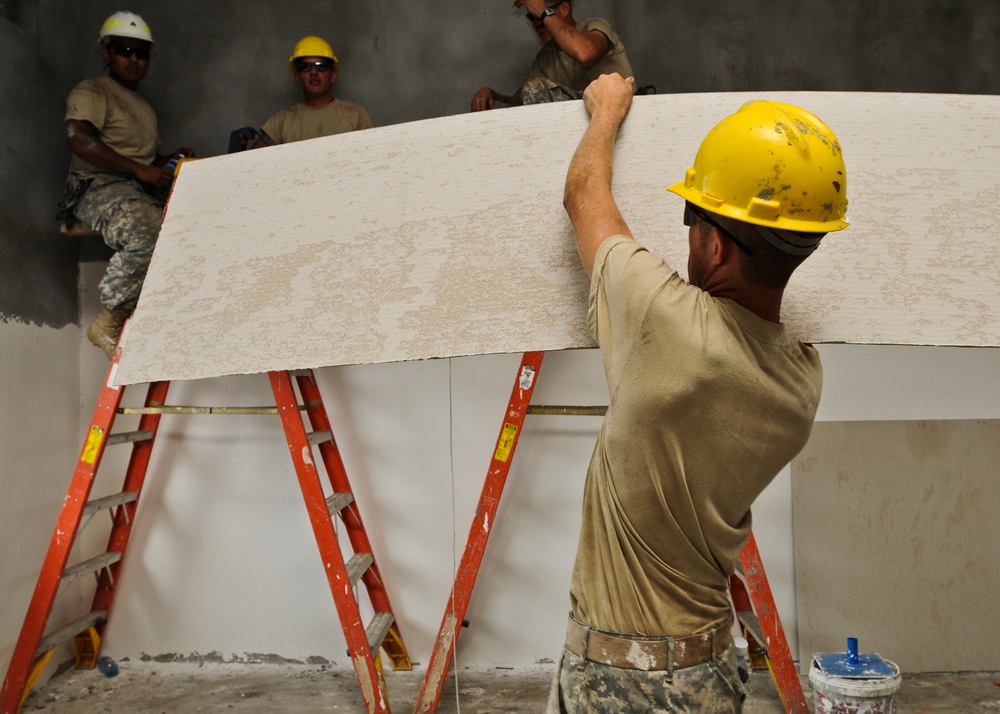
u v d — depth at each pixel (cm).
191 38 368
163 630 363
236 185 153
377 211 143
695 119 134
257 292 145
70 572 315
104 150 314
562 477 347
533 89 305
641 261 103
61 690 337
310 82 335
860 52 352
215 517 362
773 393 101
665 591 108
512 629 350
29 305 330
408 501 355
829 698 273
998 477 339
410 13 361
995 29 352
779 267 101
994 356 342
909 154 133
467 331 133
